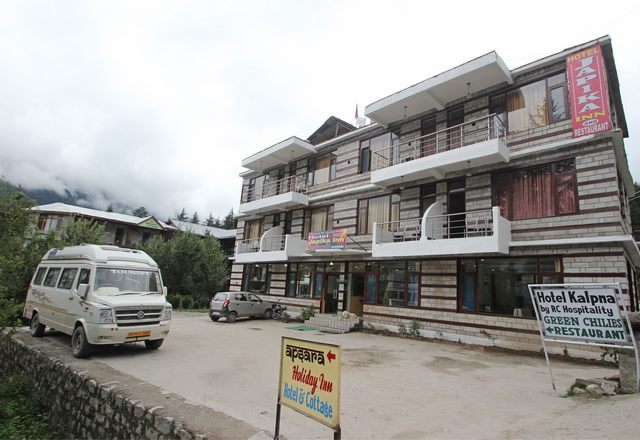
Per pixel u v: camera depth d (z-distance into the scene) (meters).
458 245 12.80
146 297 10.30
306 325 17.91
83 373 7.66
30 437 7.36
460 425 5.40
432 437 4.99
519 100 13.49
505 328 12.31
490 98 14.28
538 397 6.73
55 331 13.01
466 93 14.78
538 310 7.52
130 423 5.89
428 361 10.13
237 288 25.09
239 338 13.38
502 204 13.22
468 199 14.05
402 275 15.74
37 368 9.48
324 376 4.20
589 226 11.18
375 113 16.70
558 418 5.39
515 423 5.41
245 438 4.73
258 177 26.45
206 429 4.95
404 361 10.03
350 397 6.70
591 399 6.31
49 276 12.05
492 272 13.10
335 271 19.34
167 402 6.02
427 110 16.20
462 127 14.82
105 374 7.62
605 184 11.10
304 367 4.48
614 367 9.64
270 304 20.67
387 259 16.33
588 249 11.12
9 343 11.54
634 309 13.70
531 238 12.24
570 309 7.08
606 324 6.63
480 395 6.89
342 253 18.14
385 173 15.66
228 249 40.50
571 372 8.98
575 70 11.97
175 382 7.41
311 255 19.53
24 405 8.61
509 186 13.17
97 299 9.36
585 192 11.41
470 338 13.09
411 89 15.06
